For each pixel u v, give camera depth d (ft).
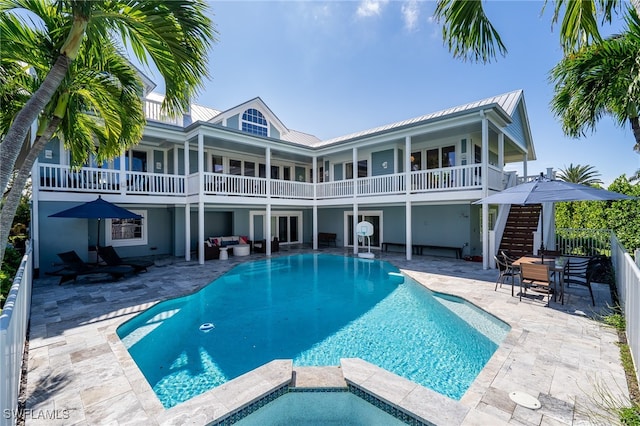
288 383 10.80
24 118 9.78
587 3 10.39
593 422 8.45
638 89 14.89
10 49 12.17
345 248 51.62
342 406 10.68
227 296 25.35
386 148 46.96
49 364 12.04
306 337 17.04
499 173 35.35
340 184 46.34
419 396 9.84
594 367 11.44
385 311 21.42
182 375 13.10
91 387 10.46
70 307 19.40
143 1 10.47
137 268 29.27
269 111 51.78
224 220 50.65
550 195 18.25
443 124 34.12
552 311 17.90
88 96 15.92
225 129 37.11
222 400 9.62
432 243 43.80
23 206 32.17
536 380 10.64
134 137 19.43
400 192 38.09
